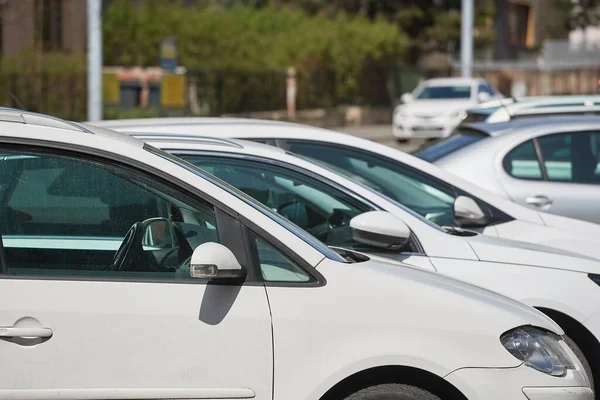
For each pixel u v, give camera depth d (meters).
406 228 9.69
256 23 69.75
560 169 15.46
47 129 7.68
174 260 7.68
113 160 7.72
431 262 10.16
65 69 48.59
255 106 61.12
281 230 7.80
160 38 59.47
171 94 44.31
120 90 48.06
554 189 15.23
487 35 88.62
